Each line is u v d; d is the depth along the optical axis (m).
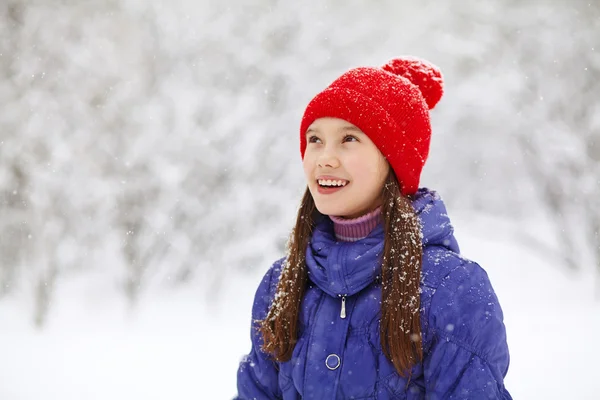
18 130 7.67
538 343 5.31
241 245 8.16
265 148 8.58
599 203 9.01
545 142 9.49
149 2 8.96
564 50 9.66
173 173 8.09
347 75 1.65
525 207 11.27
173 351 5.41
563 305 7.23
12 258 7.53
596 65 9.49
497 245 10.65
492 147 10.13
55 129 7.89
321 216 1.70
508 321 6.27
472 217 11.38
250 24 9.23
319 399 1.47
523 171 10.62
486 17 10.18
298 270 1.62
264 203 8.30
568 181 9.27
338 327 1.50
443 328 1.43
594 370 4.48
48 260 7.28
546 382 4.25
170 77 8.79
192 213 8.02
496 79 9.87
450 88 10.01
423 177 10.66
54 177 7.54
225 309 7.43
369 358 1.46
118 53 8.74
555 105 9.64
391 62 1.85
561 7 9.98
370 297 1.50
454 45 10.09
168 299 7.91
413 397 1.46
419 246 1.49
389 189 1.56
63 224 7.53
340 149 1.57
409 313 1.43
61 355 5.27
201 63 8.95
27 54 8.23
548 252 9.83
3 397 4.16
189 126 8.35
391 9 10.41
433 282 1.47
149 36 8.88
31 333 6.20
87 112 8.09
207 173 8.20
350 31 9.60
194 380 4.54
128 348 5.49
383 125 1.55
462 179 10.79
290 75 8.98
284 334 1.57
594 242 8.91
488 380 1.40
